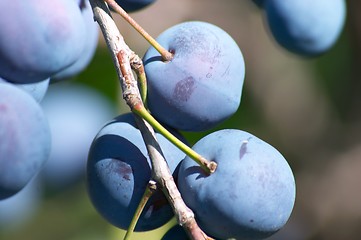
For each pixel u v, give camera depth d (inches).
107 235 14.7
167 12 16.6
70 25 11.1
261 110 16.8
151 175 11.0
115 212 11.2
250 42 17.2
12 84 11.1
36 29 11.0
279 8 13.7
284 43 14.0
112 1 11.2
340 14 13.9
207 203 10.8
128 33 15.9
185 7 16.7
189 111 11.2
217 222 10.8
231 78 11.3
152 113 11.3
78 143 16.1
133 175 11.1
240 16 17.2
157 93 11.2
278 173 10.8
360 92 17.3
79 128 16.1
